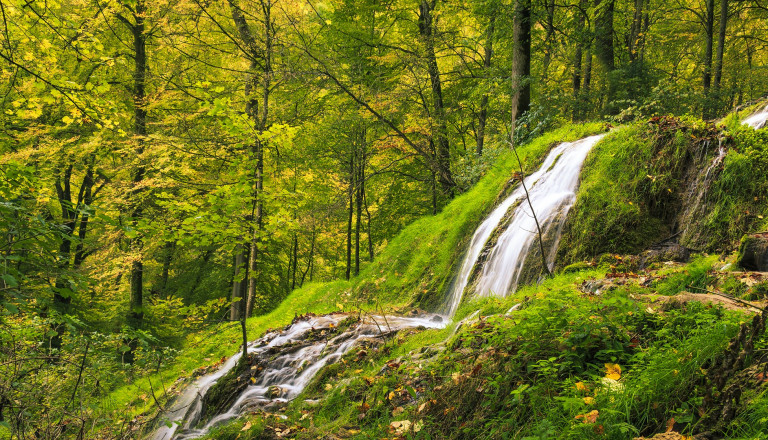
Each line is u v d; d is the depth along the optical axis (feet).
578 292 15.47
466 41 52.65
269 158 40.01
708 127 21.56
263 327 35.63
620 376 9.62
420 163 47.47
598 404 9.04
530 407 10.08
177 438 17.31
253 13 38.65
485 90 42.73
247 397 19.01
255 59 38.68
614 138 24.54
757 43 65.00
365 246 75.36
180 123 36.91
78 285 11.76
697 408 8.29
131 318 41.88
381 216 56.70
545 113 38.04
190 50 42.29
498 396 10.96
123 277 53.62
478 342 13.67
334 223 51.52
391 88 42.09
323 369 17.89
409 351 16.71
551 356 11.20
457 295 26.55
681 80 55.72
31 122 37.63
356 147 47.83
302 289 45.09
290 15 37.78
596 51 44.60
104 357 23.50
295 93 43.29
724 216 18.47
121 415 19.17
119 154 40.34
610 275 18.01
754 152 18.76
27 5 20.86
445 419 11.44
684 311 11.34
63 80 19.45
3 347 14.30
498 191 30.17
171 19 38.06
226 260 65.51
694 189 20.29
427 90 48.19
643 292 14.51
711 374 8.65
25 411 13.08
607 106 40.37
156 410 22.80
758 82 57.93
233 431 15.25
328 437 12.36
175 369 30.83
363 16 49.08
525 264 22.49
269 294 72.74
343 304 33.50
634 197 21.67
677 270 16.24
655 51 58.18
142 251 36.99
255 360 21.52
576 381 10.10
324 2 47.14
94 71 38.19
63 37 22.79
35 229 10.93
